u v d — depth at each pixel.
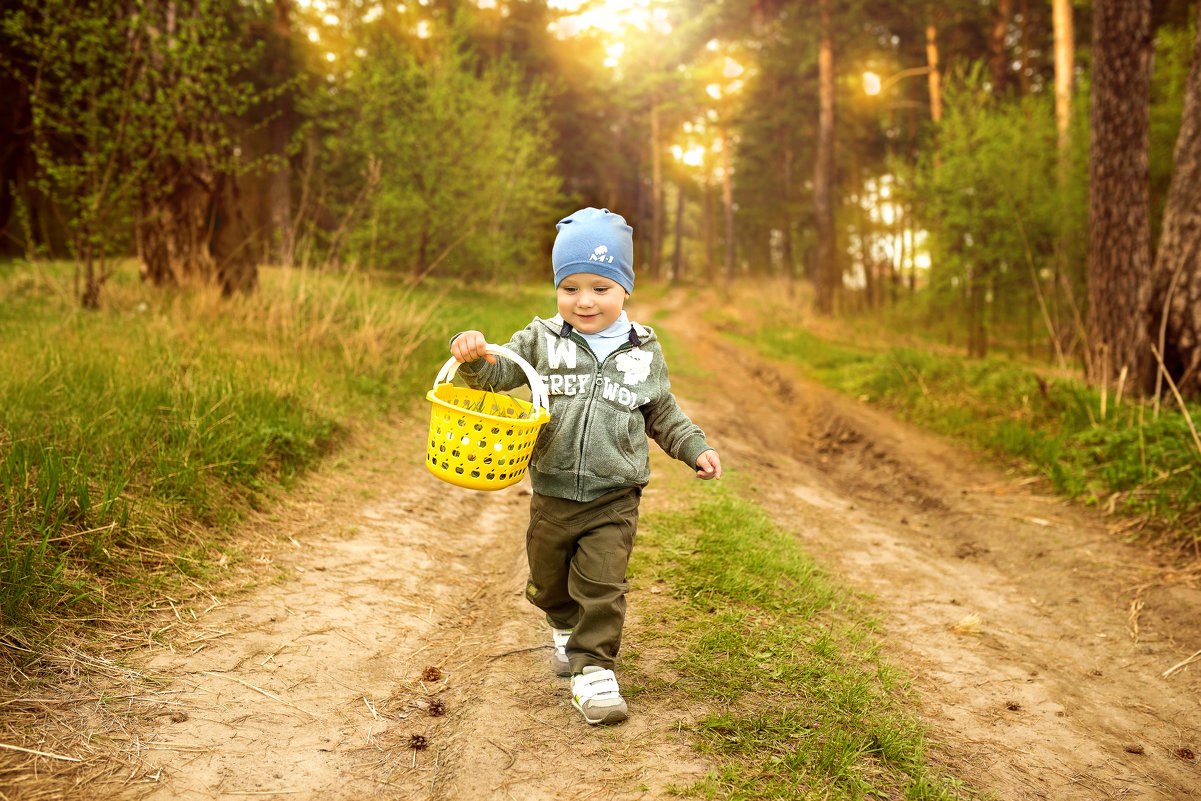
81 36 7.29
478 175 17.19
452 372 2.45
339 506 4.28
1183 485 5.04
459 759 2.13
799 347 16.53
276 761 2.09
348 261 9.08
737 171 44.34
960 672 3.09
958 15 24.84
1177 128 13.93
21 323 6.25
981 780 2.29
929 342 19.14
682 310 29.47
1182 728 2.85
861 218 34.09
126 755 2.00
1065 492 5.73
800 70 28.81
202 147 7.87
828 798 2.04
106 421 3.92
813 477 6.61
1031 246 14.71
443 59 18.23
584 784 2.03
